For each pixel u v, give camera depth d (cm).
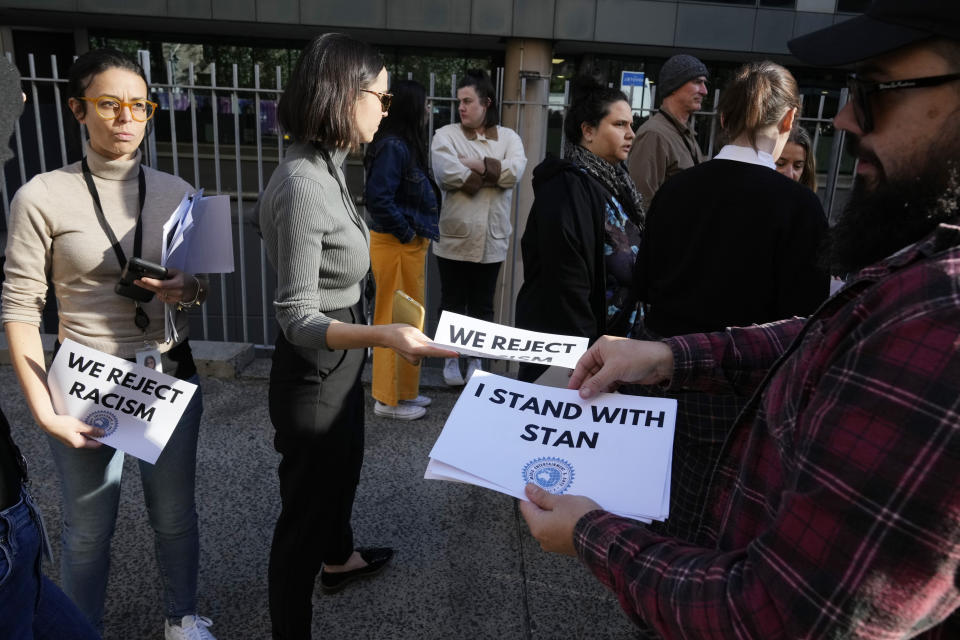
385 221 338
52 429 168
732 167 194
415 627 229
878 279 78
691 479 189
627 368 125
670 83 365
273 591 196
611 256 267
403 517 289
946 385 63
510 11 833
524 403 119
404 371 372
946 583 64
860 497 65
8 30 902
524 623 234
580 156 269
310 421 187
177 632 210
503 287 495
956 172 75
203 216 194
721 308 193
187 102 839
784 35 865
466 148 400
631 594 84
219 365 415
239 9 829
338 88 170
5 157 124
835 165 410
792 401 85
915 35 75
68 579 192
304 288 173
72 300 183
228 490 302
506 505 302
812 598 67
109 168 183
